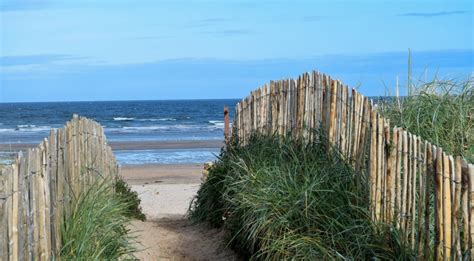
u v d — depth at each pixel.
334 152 7.09
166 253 7.93
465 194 4.77
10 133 46.47
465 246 4.79
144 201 14.05
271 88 9.20
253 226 6.65
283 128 8.76
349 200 6.32
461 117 7.01
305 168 7.03
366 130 6.46
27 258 4.93
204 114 78.38
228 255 7.74
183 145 33.56
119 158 26.47
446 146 6.82
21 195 4.82
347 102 7.00
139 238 8.39
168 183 17.95
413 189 5.53
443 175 4.99
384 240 5.82
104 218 6.79
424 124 7.07
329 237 6.09
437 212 5.08
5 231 4.45
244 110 10.12
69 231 6.13
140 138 40.03
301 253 6.07
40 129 51.78
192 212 10.05
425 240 5.29
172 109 94.94
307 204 6.52
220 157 10.16
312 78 7.97
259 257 6.74
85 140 7.77
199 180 18.66
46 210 5.50
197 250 8.16
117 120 64.81
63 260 5.70
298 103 8.33
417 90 7.48
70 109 98.12
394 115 7.36
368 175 6.31
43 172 5.45
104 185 8.30
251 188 7.22
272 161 7.67
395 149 5.84
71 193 6.60
